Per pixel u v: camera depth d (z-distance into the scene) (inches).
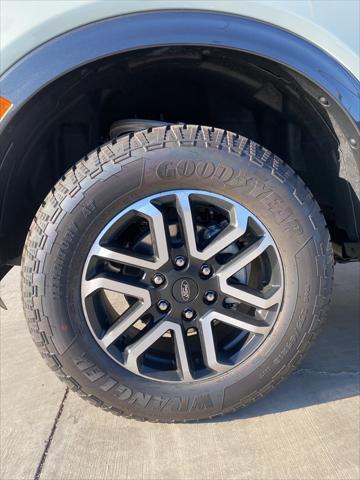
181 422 78.3
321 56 69.1
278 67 70.1
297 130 83.6
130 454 73.5
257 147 71.7
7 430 79.4
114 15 64.2
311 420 79.2
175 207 71.7
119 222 70.2
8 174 69.9
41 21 63.1
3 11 63.2
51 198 69.2
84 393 73.9
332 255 75.2
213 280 73.2
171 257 71.9
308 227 72.7
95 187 68.2
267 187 70.9
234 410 78.4
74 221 68.5
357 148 72.0
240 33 66.4
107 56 64.5
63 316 70.5
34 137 71.8
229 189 70.8
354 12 70.2
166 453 73.5
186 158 69.0
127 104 81.0
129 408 74.9
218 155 69.6
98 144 80.9
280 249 73.1
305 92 72.8
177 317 73.4
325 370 93.0
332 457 71.8
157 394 74.5
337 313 117.3
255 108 82.8
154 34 64.7
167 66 72.4
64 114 75.2
